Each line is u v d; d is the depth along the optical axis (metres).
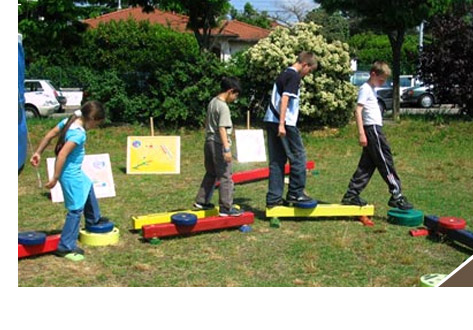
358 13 18.27
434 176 10.65
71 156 5.89
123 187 9.61
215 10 17.36
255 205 8.44
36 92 21.45
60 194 8.42
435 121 17.69
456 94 18.55
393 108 18.83
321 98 16.36
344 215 7.50
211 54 16.66
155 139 10.98
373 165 7.61
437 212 8.16
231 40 37.47
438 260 6.18
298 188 7.41
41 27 18.16
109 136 15.01
